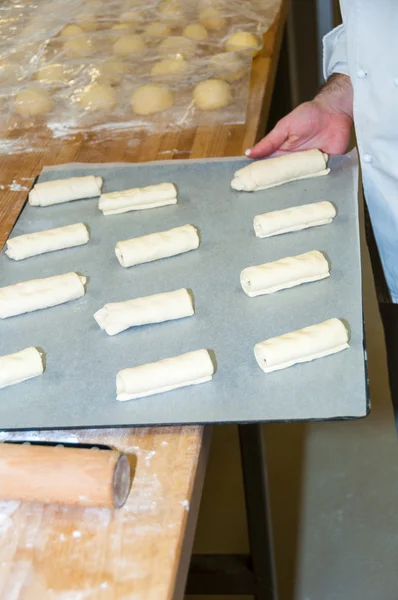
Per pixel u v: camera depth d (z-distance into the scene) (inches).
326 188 70.1
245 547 90.7
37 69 94.0
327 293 58.0
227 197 70.2
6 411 50.2
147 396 50.2
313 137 75.3
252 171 69.7
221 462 102.2
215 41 97.5
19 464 42.6
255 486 70.6
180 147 79.2
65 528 42.2
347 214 66.4
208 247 64.3
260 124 82.8
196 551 91.3
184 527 42.0
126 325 55.7
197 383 50.9
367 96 65.3
